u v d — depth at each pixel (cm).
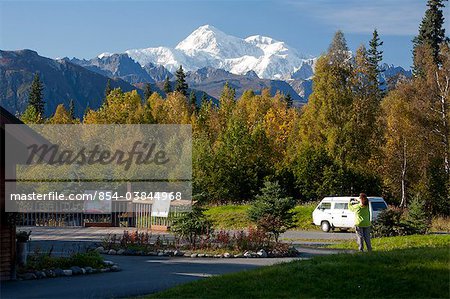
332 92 5994
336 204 3809
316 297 1270
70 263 1909
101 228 3872
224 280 1443
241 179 5341
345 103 5975
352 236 3481
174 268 1995
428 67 5812
